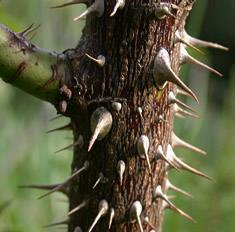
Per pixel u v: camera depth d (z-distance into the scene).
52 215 0.56
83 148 0.37
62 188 0.38
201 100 0.69
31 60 0.35
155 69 0.36
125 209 0.37
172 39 0.36
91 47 0.36
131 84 0.36
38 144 0.58
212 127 0.73
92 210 0.37
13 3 0.63
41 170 0.57
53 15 0.63
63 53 0.36
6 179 0.61
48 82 0.35
